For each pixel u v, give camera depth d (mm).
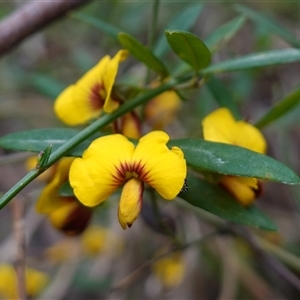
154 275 172
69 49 198
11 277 152
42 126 193
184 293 174
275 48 175
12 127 200
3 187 185
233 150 88
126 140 88
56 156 91
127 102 102
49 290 164
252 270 170
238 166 86
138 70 163
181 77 108
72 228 110
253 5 185
